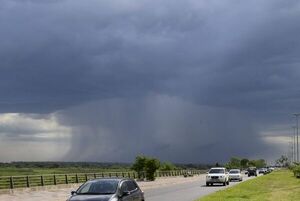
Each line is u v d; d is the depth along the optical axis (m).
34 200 31.36
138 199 19.05
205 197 30.98
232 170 71.50
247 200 28.81
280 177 79.12
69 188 45.25
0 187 39.19
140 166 72.00
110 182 17.91
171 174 96.50
